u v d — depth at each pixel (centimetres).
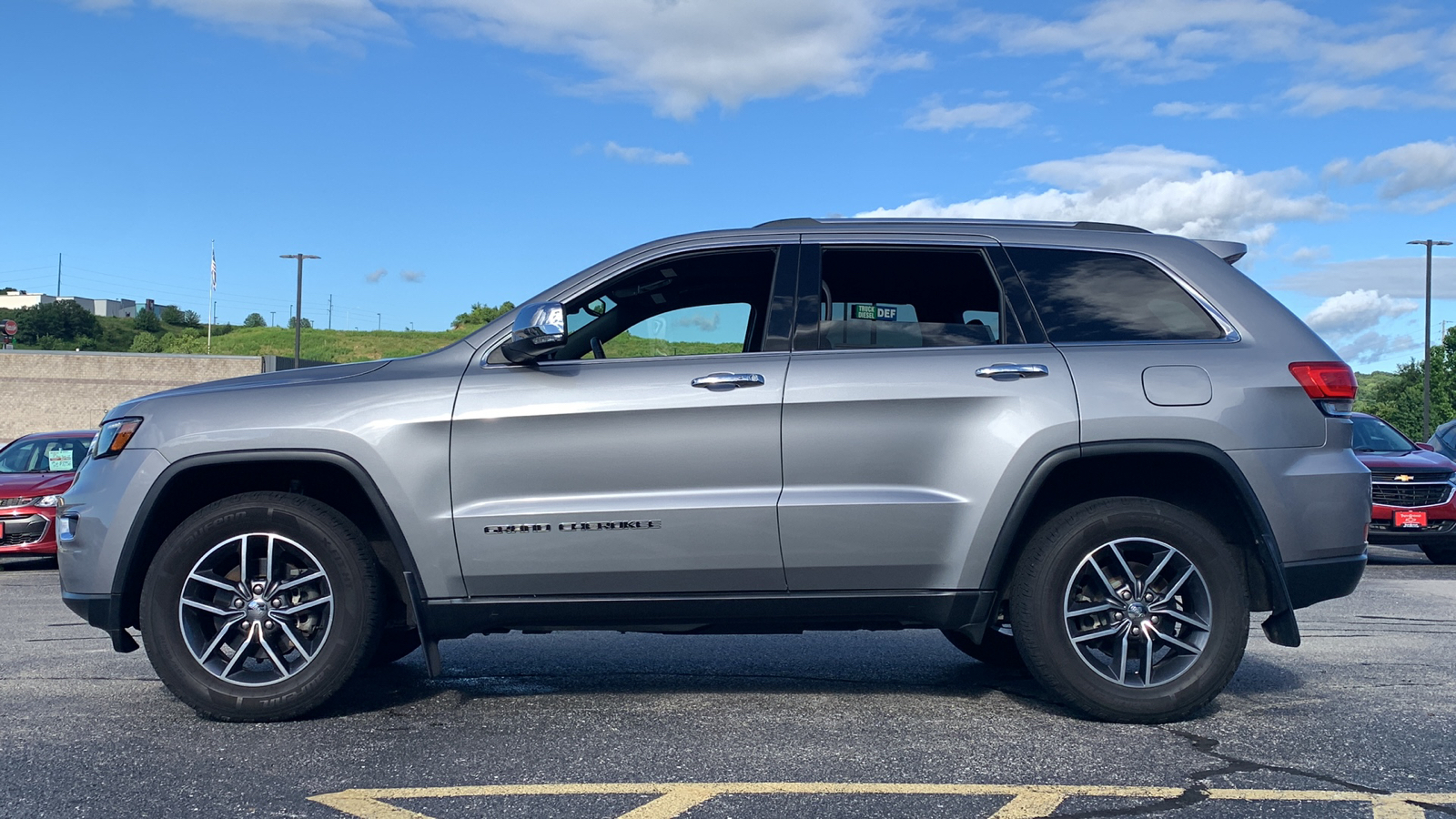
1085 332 413
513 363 406
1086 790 322
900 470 398
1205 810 305
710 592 400
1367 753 361
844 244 426
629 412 399
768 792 321
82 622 672
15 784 332
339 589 402
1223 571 392
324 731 393
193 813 306
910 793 320
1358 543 404
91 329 11819
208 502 429
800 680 484
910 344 412
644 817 300
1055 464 394
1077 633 399
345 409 404
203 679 400
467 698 448
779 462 398
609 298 430
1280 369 405
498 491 401
